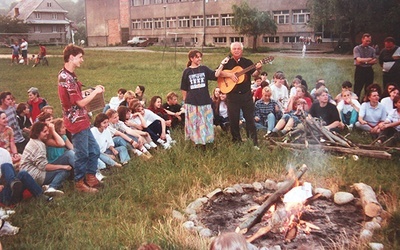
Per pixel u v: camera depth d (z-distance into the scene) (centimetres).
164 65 2780
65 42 6253
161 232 484
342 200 544
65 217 543
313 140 764
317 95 848
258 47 4303
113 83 1953
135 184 629
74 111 605
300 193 529
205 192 600
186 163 704
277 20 4191
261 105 930
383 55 1043
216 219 526
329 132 772
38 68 2802
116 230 500
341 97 938
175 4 5594
